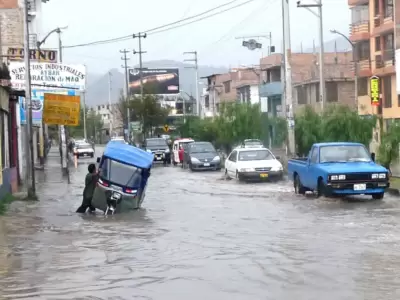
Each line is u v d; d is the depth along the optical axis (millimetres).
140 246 13008
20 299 8750
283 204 20703
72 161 58125
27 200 23250
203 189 27797
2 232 15359
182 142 51531
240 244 12977
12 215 18859
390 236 13555
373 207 18938
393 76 50438
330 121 33969
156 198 23891
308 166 22562
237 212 18891
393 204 19578
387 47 52031
